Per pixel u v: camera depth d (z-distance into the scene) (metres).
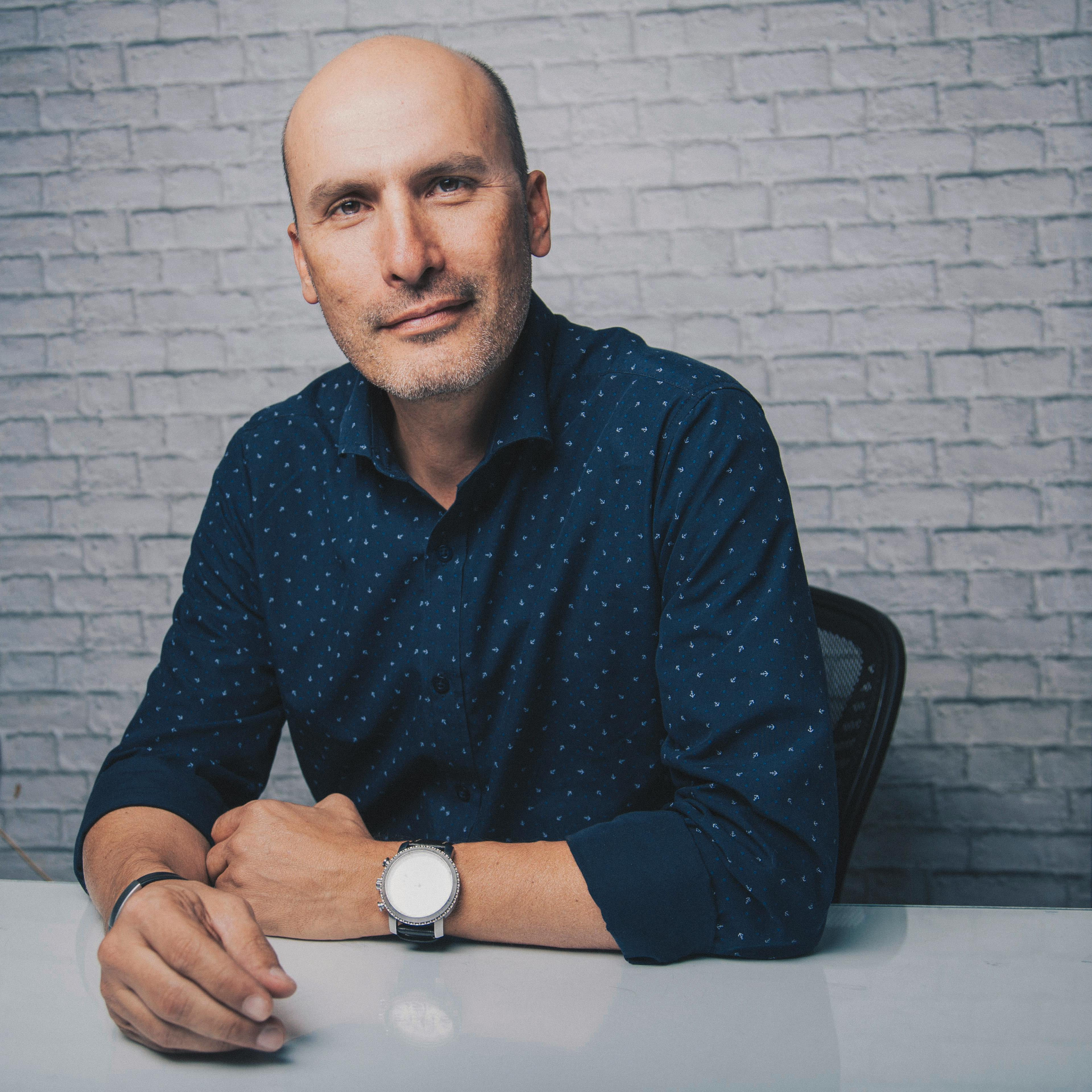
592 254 1.99
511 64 1.99
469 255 0.84
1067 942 0.70
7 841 1.88
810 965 0.68
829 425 1.97
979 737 1.96
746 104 1.95
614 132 1.98
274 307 2.07
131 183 2.08
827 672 1.15
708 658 0.81
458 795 1.00
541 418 0.92
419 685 0.97
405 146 0.82
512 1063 0.55
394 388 0.86
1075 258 1.90
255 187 2.06
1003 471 1.94
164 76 2.06
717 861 0.72
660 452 0.89
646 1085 0.53
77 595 2.13
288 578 1.02
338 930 0.73
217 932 0.60
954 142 1.92
